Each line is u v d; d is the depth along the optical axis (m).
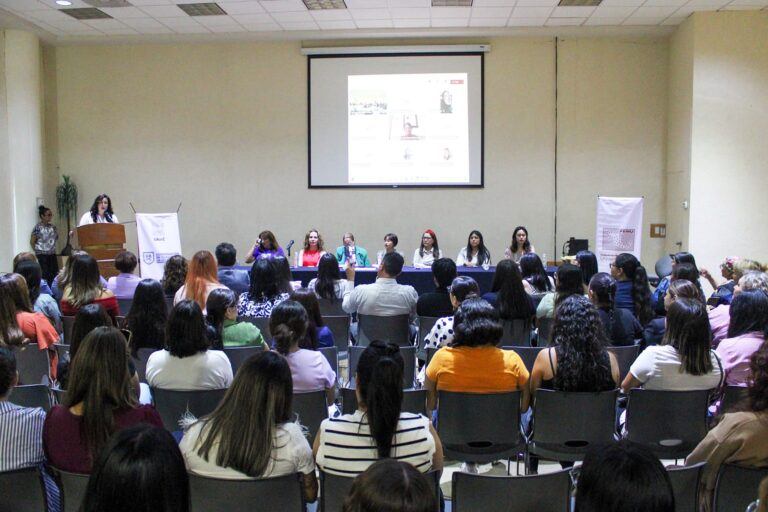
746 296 3.21
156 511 1.33
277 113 9.55
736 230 8.37
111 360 2.13
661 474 1.24
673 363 2.99
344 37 9.25
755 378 2.17
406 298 4.69
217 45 9.55
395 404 2.05
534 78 9.29
